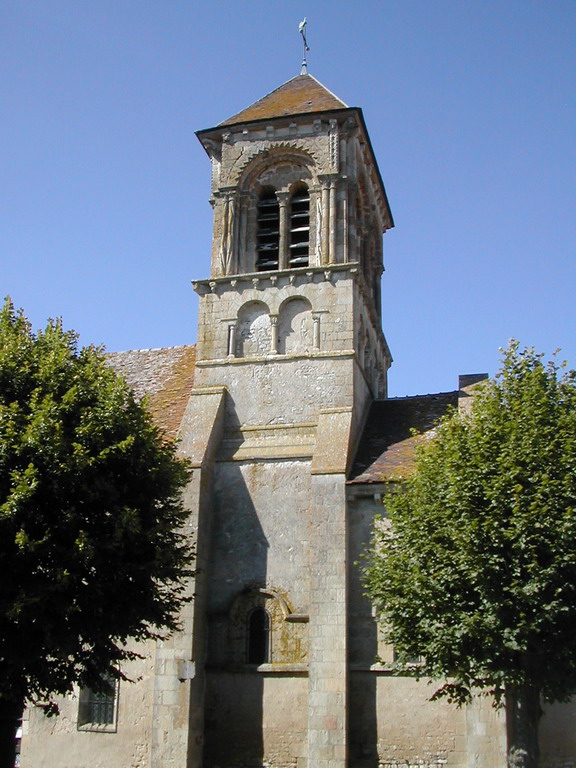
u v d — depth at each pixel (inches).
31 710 1171.3
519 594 868.0
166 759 1075.9
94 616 900.0
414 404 1392.7
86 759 1129.4
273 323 1337.4
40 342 1040.8
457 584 912.3
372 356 1472.7
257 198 1454.2
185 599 1002.7
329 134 1418.6
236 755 1103.6
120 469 970.7
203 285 1380.4
